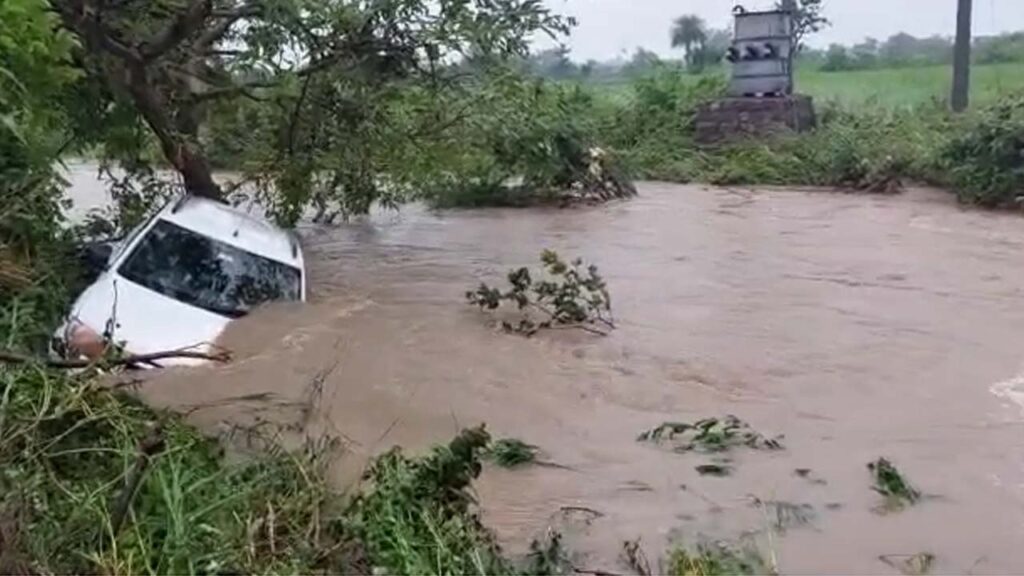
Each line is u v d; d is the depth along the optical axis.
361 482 5.46
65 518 4.41
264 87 12.64
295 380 7.51
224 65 12.68
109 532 4.31
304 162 14.10
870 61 41.97
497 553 5.07
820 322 10.33
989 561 5.41
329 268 13.09
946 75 37.12
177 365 7.52
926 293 11.70
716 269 13.27
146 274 8.59
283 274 9.23
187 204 9.86
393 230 16.97
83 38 10.38
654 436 7.08
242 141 14.75
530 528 5.68
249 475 5.18
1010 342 9.52
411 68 13.09
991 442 7.02
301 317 8.84
